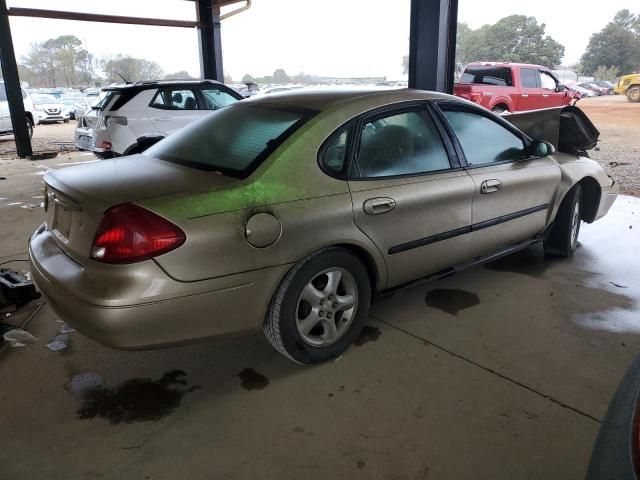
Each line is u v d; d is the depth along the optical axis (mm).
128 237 2037
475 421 2256
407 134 2924
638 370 1521
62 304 2188
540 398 2414
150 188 2242
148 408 2363
